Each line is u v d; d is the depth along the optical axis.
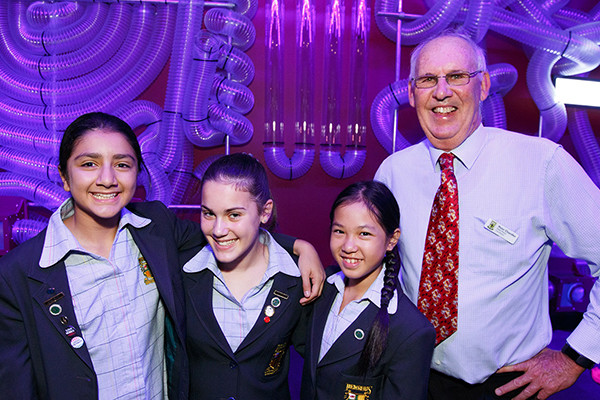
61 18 2.67
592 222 1.25
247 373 1.22
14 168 2.73
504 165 1.33
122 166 1.12
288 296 1.30
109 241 1.19
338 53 2.95
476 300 1.31
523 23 2.91
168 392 1.32
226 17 2.71
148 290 1.22
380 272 1.29
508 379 1.39
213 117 2.79
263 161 3.21
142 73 2.78
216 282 1.27
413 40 2.99
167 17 2.76
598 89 3.17
